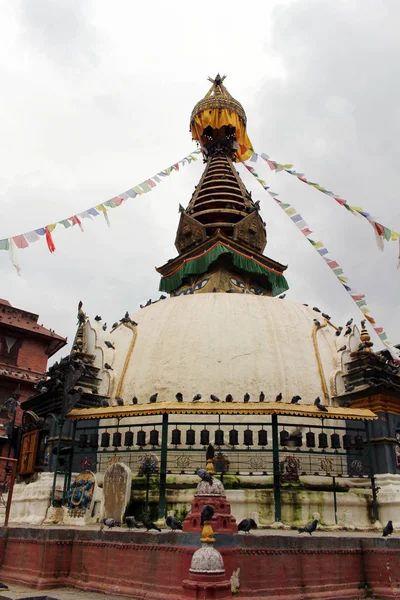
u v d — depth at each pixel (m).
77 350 19.06
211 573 7.37
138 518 14.27
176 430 14.55
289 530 13.02
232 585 7.93
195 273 27.73
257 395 17.20
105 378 18.78
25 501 16.33
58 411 17.98
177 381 17.61
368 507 15.11
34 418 19.31
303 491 14.63
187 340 18.70
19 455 20.16
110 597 8.71
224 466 15.27
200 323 19.31
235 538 8.35
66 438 17.19
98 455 16.98
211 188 31.80
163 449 13.95
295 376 17.92
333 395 18.14
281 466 15.16
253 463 15.73
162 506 13.45
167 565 8.30
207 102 33.94
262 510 14.13
